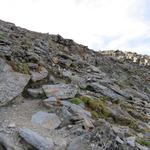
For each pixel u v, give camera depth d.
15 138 11.80
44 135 12.58
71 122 14.36
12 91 15.59
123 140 13.63
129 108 21.89
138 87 38.66
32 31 38.75
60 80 20.86
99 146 12.47
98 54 46.91
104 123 14.53
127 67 49.22
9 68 17.66
